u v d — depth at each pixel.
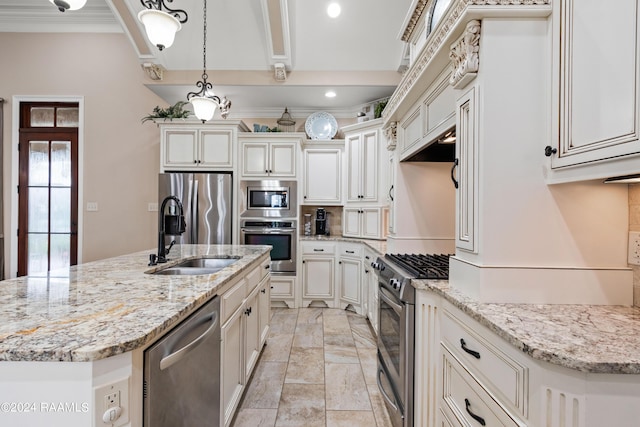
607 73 0.88
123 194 4.09
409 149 2.04
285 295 3.79
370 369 2.30
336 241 3.80
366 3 3.06
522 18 1.12
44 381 0.72
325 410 1.83
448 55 1.36
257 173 3.80
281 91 3.76
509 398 0.85
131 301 1.06
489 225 1.12
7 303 1.03
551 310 1.04
